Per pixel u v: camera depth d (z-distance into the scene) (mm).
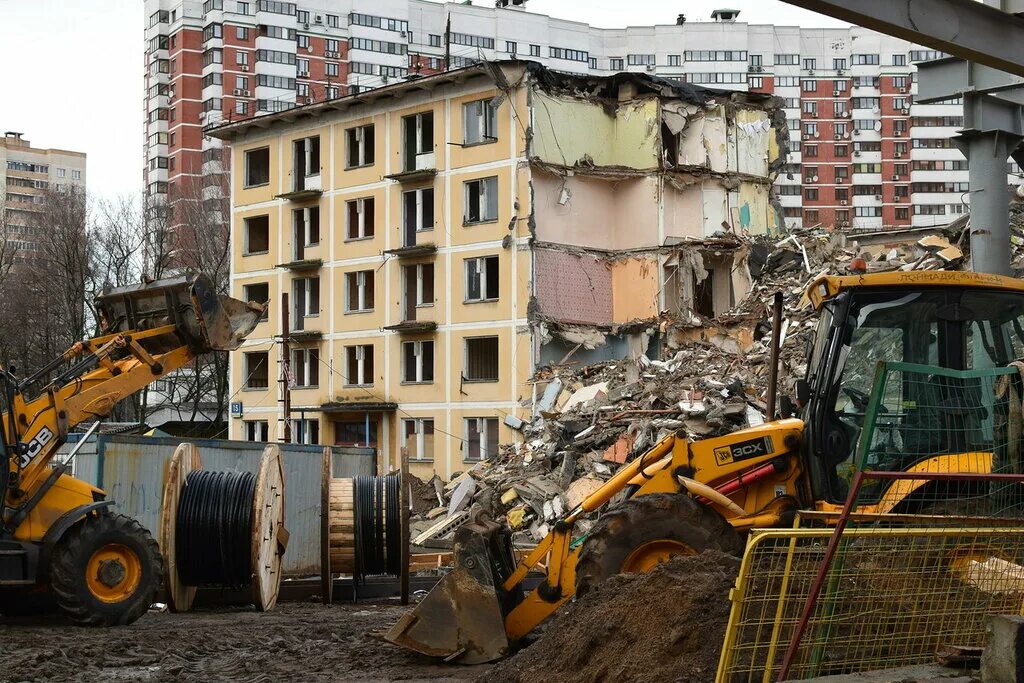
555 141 43125
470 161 44031
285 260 50938
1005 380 8383
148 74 99625
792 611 6117
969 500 8188
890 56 107688
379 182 47406
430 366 45656
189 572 14227
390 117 47125
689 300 42375
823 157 107875
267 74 95500
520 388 41969
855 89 107812
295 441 50031
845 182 107688
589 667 7266
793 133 108062
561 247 43062
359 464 23719
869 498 8328
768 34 108688
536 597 9180
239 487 14430
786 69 108312
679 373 33031
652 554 8594
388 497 16125
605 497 9250
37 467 13023
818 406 8656
